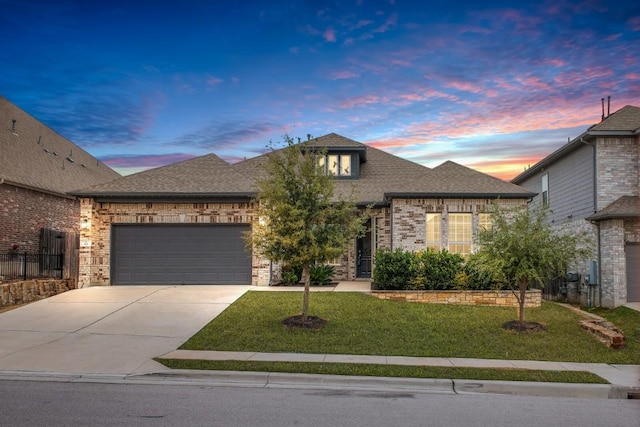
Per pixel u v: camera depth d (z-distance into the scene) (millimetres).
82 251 18547
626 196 18500
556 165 22906
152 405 7043
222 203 19062
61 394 7523
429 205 19344
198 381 8523
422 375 8758
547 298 21250
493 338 11820
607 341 11500
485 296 15781
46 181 24297
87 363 9312
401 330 12312
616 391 8156
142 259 19000
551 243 12602
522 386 8289
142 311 14094
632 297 17484
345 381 8547
